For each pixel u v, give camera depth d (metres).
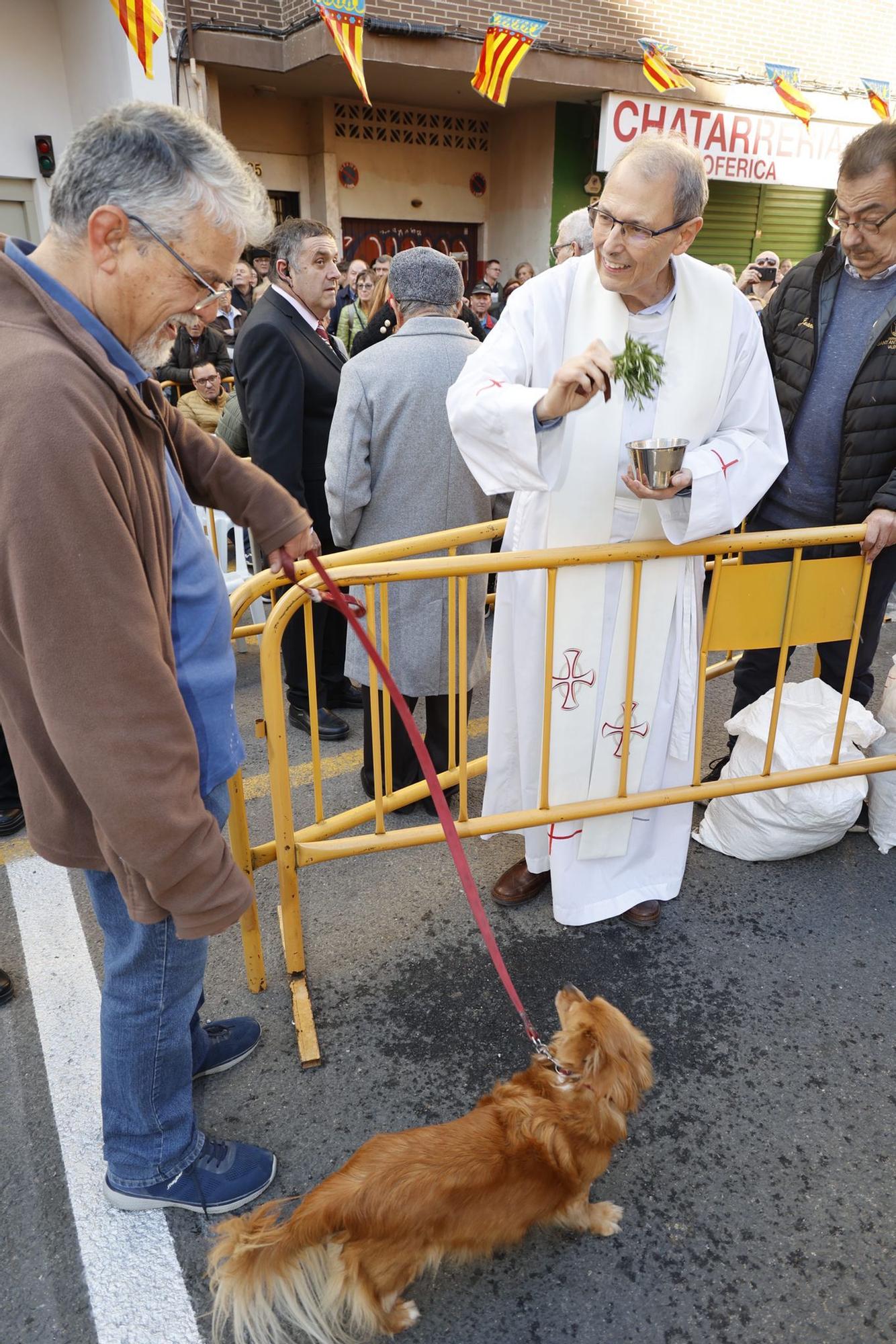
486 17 9.44
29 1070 2.29
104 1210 1.93
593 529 2.36
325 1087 2.22
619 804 2.59
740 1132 2.10
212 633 1.59
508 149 12.10
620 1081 1.71
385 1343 1.67
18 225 10.43
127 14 6.06
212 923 1.44
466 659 3.00
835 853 3.17
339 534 3.17
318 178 11.30
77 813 1.45
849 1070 2.27
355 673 3.22
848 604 2.65
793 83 10.76
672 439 2.18
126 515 1.26
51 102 10.14
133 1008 1.68
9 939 2.76
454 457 3.01
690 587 2.50
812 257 3.09
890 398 2.87
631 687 2.48
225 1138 2.09
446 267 2.93
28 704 1.35
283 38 9.15
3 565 1.18
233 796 2.25
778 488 3.25
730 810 3.10
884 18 12.03
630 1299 1.75
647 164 1.95
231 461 1.86
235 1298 1.46
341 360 3.86
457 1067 2.28
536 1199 1.64
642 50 10.17
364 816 2.54
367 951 2.70
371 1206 1.51
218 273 1.34
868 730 2.92
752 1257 1.82
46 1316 1.73
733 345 2.30
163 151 1.21
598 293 2.22
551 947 2.71
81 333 1.23
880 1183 1.98
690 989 2.54
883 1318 1.71
